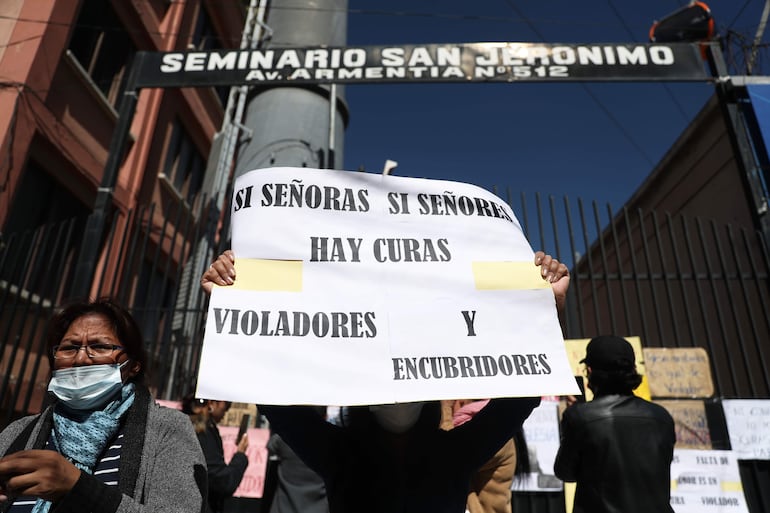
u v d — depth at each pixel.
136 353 1.68
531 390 1.57
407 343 1.62
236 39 12.70
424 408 1.72
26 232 5.30
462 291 1.74
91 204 8.12
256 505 4.13
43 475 1.13
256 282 1.65
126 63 9.24
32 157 6.92
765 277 4.81
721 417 4.25
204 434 3.10
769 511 4.04
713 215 8.12
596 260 11.79
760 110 5.36
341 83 5.40
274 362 1.53
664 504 2.17
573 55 5.48
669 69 5.50
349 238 1.79
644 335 4.53
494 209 1.97
